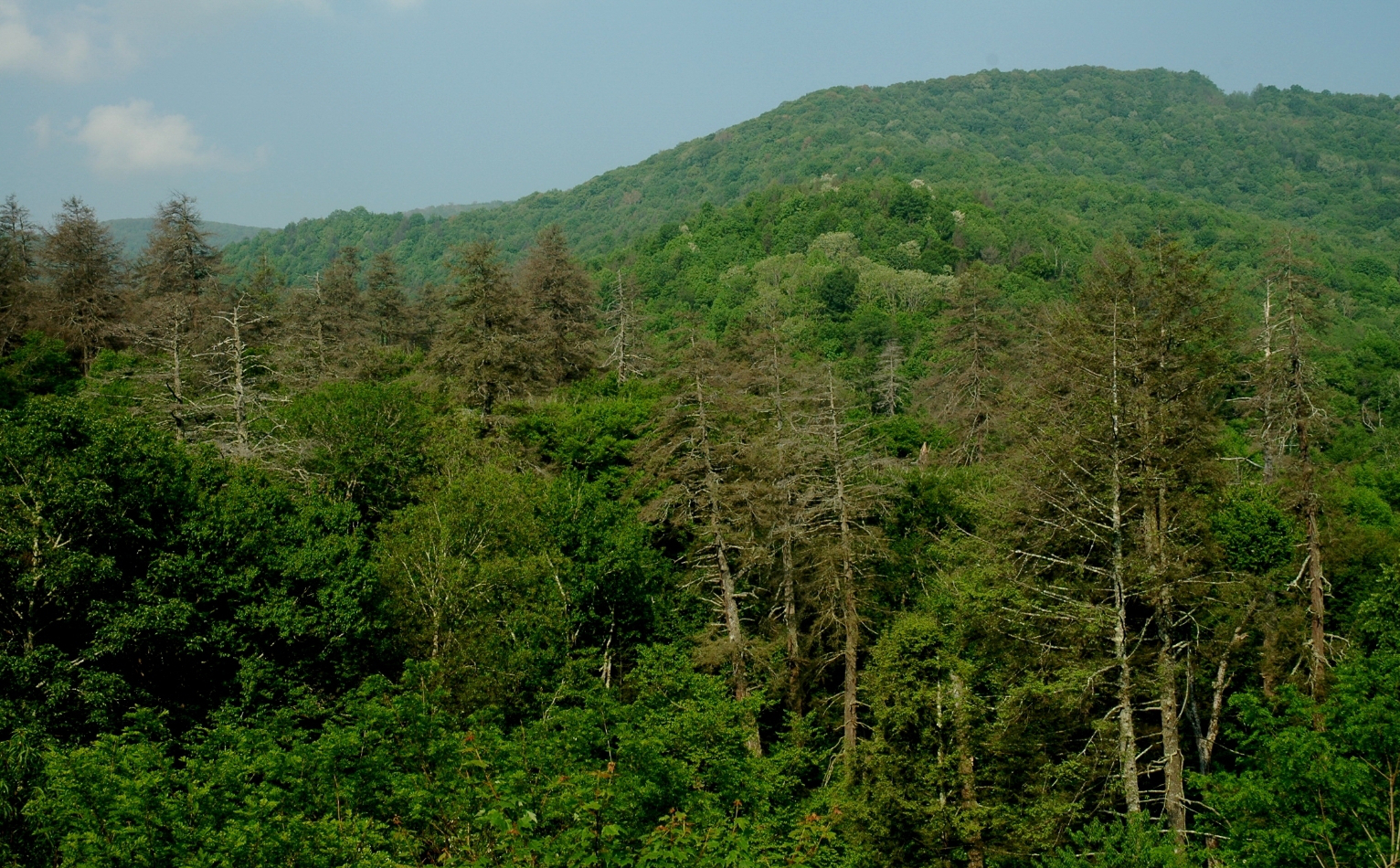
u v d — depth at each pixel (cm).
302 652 1981
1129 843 1502
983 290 3847
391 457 3091
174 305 3450
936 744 1941
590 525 2756
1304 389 2309
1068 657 1905
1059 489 1983
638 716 1741
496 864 1133
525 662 2181
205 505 1975
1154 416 1934
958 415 3775
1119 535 1861
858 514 2572
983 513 2555
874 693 2039
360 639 2052
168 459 1964
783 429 3019
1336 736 1374
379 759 1384
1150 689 1817
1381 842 1280
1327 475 2273
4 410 1762
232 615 1923
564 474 3253
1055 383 2312
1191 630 2081
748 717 2364
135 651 1762
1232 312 2170
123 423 1922
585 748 1581
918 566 2984
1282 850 1315
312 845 1136
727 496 2506
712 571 2708
